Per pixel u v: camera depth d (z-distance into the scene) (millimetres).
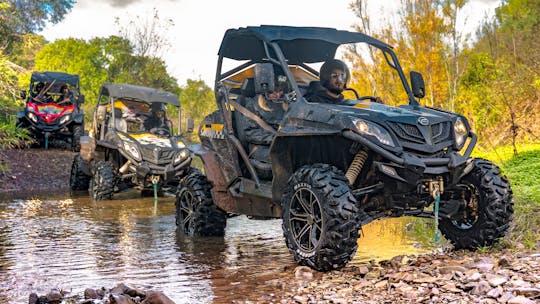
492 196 4996
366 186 5047
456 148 4977
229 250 5930
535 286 3691
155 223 7738
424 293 3850
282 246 6133
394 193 4793
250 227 7406
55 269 5125
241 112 5977
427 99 11914
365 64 12125
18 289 4473
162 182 10578
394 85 11734
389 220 7320
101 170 10523
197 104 28859
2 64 13461
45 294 4301
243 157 5898
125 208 9305
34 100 17875
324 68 5605
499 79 12109
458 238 5301
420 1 12125
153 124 11555
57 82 18062
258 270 5039
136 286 4496
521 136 10984
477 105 11750
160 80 28625
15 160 15109
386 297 3865
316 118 4953
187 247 6098
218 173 6359
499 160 9180
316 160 5352
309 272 4762
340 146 5090
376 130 4652
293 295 4160
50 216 8398
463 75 13016
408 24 12156
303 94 5867
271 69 5496
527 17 19094
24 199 10523
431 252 5410
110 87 11094
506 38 16141
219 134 6363
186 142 11133
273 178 5309
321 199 4652
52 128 17516
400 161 4539
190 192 6809
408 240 6062
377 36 12312
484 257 4660
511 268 4219
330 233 4578
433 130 4898
